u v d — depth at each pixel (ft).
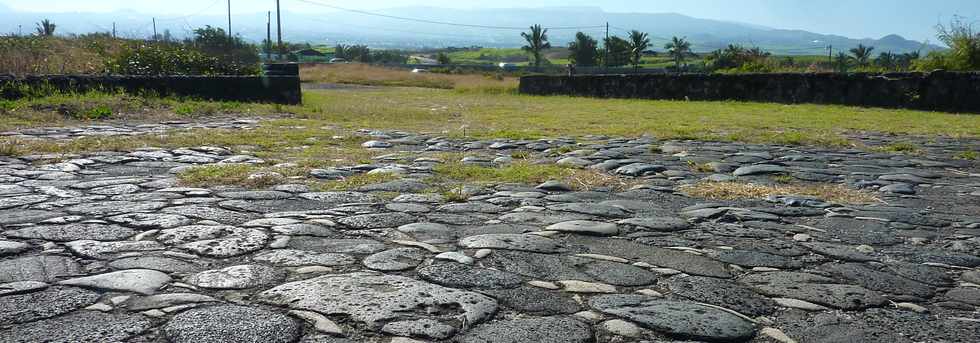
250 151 20.43
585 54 207.21
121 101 33.63
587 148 22.54
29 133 24.07
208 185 14.38
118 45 57.47
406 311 7.34
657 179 16.51
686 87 61.87
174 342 6.49
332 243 9.91
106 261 8.86
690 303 7.84
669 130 29.40
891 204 14.06
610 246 10.17
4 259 8.87
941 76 47.34
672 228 11.37
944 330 7.33
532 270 8.86
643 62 242.99
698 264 9.37
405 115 37.99
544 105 52.26
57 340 6.50
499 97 65.57
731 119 37.65
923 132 30.78
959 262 9.85
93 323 6.88
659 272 8.96
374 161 18.53
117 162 17.63
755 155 21.31
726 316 7.47
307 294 7.73
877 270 9.37
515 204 13.05
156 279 8.16
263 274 8.42
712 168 18.49
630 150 22.07
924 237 11.23
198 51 57.93
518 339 6.74
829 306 7.93
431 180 15.47
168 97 38.78
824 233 11.34
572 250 9.89
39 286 7.88
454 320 7.14
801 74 55.47
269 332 6.73
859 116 40.83
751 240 10.77
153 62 49.67
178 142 21.49
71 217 11.21
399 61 245.45
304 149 21.39
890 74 50.42
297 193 13.70
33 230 10.32
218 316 7.08
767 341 6.91
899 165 19.75
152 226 10.67
